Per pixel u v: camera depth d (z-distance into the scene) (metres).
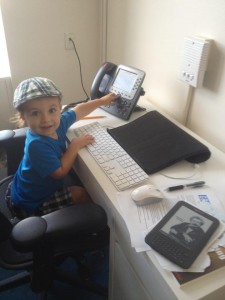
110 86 1.35
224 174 0.94
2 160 1.80
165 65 1.30
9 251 0.93
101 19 1.71
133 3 1.41
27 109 0.98
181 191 0.85
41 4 1.57
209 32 1.03
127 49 1.57
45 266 0.88
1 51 1.70
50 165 0.98
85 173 1.02
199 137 1.16
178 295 0.58
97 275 1.34
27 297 1.25
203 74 1.08
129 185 0.87
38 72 1.79
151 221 0.74
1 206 1.13
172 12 1.18
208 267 0.62
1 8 1.50
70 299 1.26
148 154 0.99
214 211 0.77
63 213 0.82
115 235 0.89
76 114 1.21
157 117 1.17
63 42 1.75
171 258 0.63
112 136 1.11
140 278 0.79
